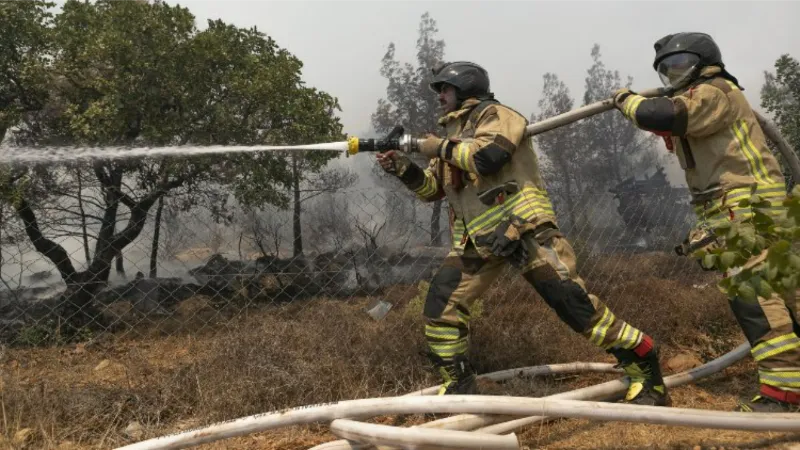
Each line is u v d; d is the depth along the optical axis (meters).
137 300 6.01
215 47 7.00
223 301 5.72
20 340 4.89
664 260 5.89
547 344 4.34
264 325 4.05
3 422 3.05
